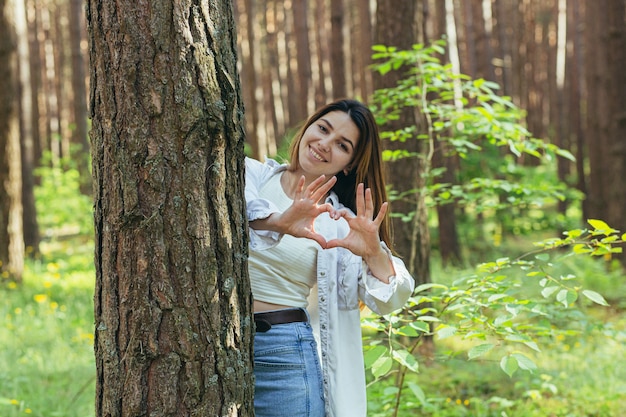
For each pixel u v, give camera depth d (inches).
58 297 311.4
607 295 311.1
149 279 70.6
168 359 71.0
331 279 88.7
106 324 72.5
